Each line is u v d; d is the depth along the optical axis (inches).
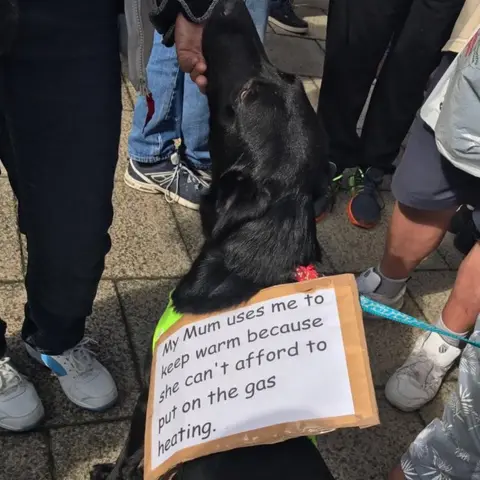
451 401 63.0
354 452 81.0
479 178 77.2
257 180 58.3
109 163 62.3
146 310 91.1
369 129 117.6
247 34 63.9
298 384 46.6
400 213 89.8
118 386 81.7
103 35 55.7
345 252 111.5
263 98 60.4
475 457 61.5
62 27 53.1
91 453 74.4
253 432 45.8
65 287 68.2
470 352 59.3
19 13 50.7
